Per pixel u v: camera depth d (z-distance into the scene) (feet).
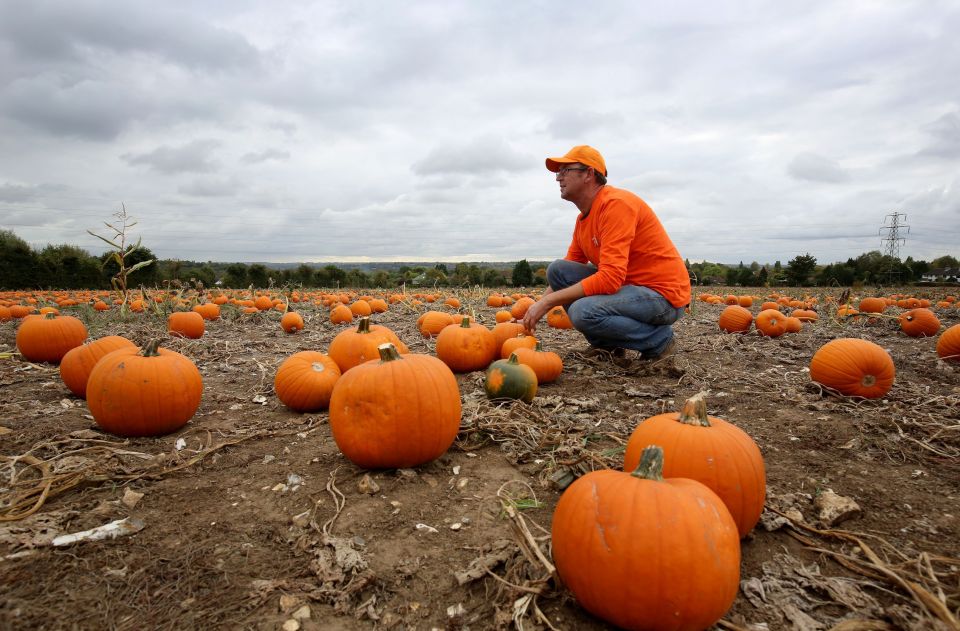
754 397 13.66
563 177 16.35
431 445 8.92
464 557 6.63
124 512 7.61
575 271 18.29
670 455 6.91
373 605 5.79
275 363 18.98
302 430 11.44
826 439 10.45
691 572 4.94
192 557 6.56
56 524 7.05
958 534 6.97
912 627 5.16
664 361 16.65
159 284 57.31
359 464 9.00
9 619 5.30
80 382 13.51
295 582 6.10
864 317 30.12
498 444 10.52
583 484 5.69
